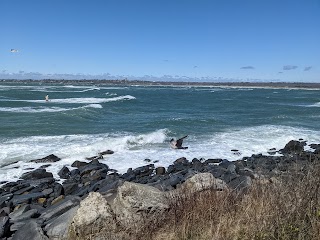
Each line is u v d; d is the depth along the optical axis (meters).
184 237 4.23
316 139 21.20
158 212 4.96
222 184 5.87
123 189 5.30
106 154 16.77
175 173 13.27
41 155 16.03
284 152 17.75
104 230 4.89
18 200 10.25
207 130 24.22
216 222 4.37
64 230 5.64
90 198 5.29
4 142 18.48
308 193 4.17
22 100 48.44
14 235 6.21
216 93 99.31
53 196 11.02
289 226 3.77
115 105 44.00
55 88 98.50
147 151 17.58
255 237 3.81
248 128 25.19
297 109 42.88
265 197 4.58
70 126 24.66
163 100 60.50
